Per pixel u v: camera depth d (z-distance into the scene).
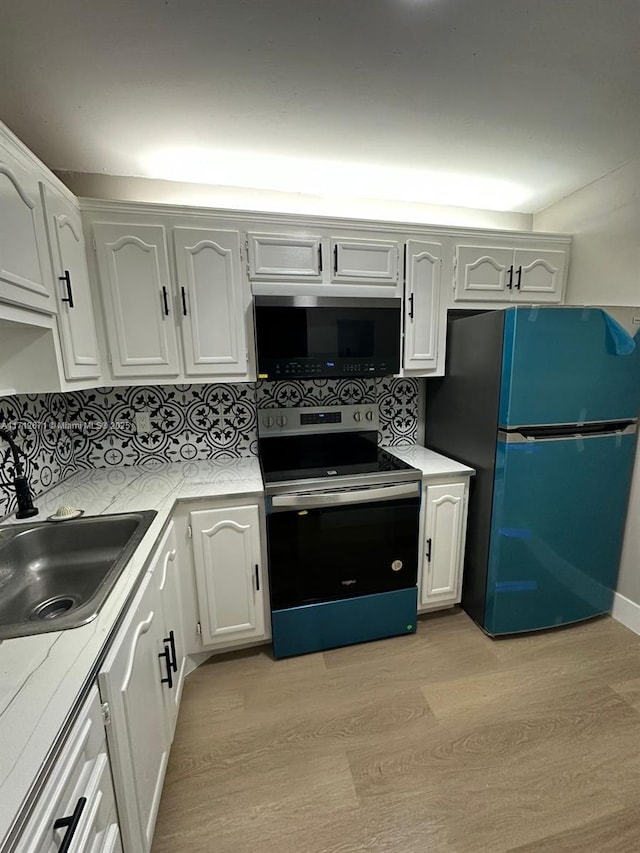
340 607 1.85
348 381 2.30
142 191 1.89
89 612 0.87
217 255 1.70
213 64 1.20
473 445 1.97
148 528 1.31
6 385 1.28
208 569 1.70
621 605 2.07
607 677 1.72
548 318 1.68
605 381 1.79
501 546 1.84
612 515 1.95
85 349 1.50
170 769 1.35
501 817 1.20
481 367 1.88
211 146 1.65
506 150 1.74
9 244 1.02
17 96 1.30
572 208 2.17
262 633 1.84
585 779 1.30
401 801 1.24
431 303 2.00
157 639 1.20
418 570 1.99
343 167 1.84
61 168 1.78
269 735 1.47
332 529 1.78
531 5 1.02
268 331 1.70
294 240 1.78
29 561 1.30
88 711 0.71
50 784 0.58
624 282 1.92
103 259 1.59
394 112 1.46
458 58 1.20
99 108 1.39
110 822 0.80
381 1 0.99
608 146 1.72
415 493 1.84
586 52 1.19
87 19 1.01
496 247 2.06
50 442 1.76
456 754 1.39
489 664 1.80
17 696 0.66
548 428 1.78
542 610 1.95
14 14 0.98
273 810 1.22
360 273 1.88
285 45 1.13
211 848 1.13
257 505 1.71
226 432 2.16
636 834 1.15
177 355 1.74
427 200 2.23
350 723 1.52
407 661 1.83
